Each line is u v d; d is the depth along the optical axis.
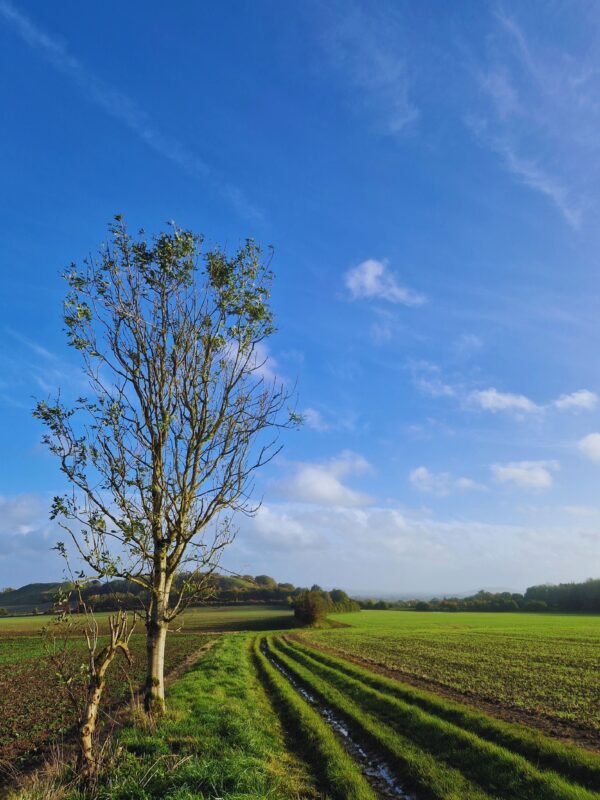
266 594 141.50
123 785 8.70
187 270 14.56
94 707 9.46
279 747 12.66
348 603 136.62
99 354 13.45
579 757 10.83
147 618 13.66
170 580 14.15
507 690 21.52
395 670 28.19
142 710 13.27
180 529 13.52
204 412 14.25
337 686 22.56
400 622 89.75
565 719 16.03
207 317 14.67
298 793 9.76
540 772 10.20
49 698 23.30
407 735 13.92
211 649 42.22
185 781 8.84
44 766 12.00
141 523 12.64
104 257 14.19
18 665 37.53
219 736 12.21
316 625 85.56
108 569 10.68
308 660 33.19
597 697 19.86
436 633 60.84
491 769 10.70
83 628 9.77
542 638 51.44
